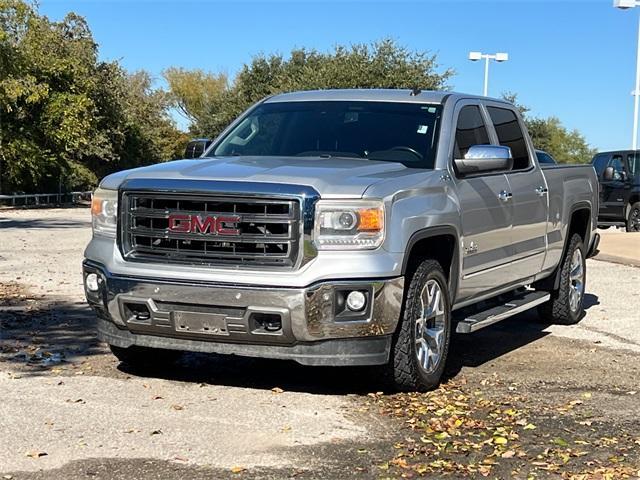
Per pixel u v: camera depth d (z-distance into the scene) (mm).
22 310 9492
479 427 5547
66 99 42656
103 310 6289
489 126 7883
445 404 6078
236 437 5242
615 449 5180
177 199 5984
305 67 48156
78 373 6750
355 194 5820
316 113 7574
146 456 4863
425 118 7246
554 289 9305
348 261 5770
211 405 5930
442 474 4684
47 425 5387
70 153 47156
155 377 6699
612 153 23812
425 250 6648
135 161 54031
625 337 8875
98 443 5066
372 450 5055
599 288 12352
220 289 5820
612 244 17547
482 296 7547
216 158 6988
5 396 6027
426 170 6668
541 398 6367
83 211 36125
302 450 5031
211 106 70312
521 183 8008
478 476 4668
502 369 7328
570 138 98562
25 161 40562
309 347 5859
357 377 6812
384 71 41906
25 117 41531
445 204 6574
